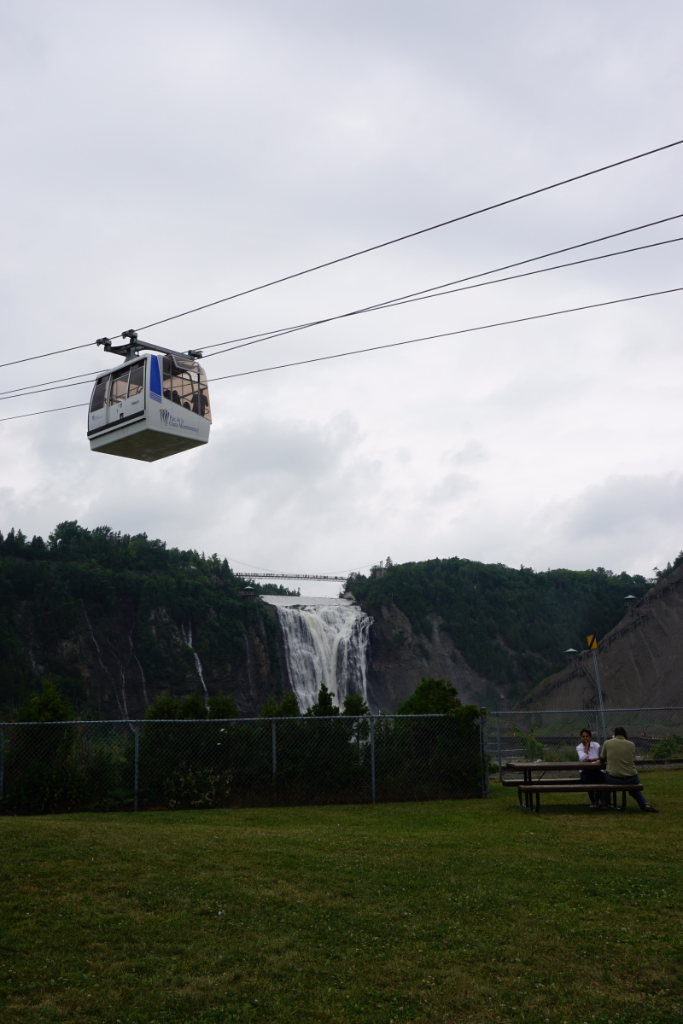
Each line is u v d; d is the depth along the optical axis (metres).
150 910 7.88
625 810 14.82
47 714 16.86
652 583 160.00
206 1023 5.53
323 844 11.08
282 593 190.50
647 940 7.01
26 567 121.94
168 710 18.25
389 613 139.75
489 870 9.50
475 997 5.96
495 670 137.88
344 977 6.35
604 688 77.06
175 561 151.12
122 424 21.17
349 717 18.03
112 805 16.56
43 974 6.30
